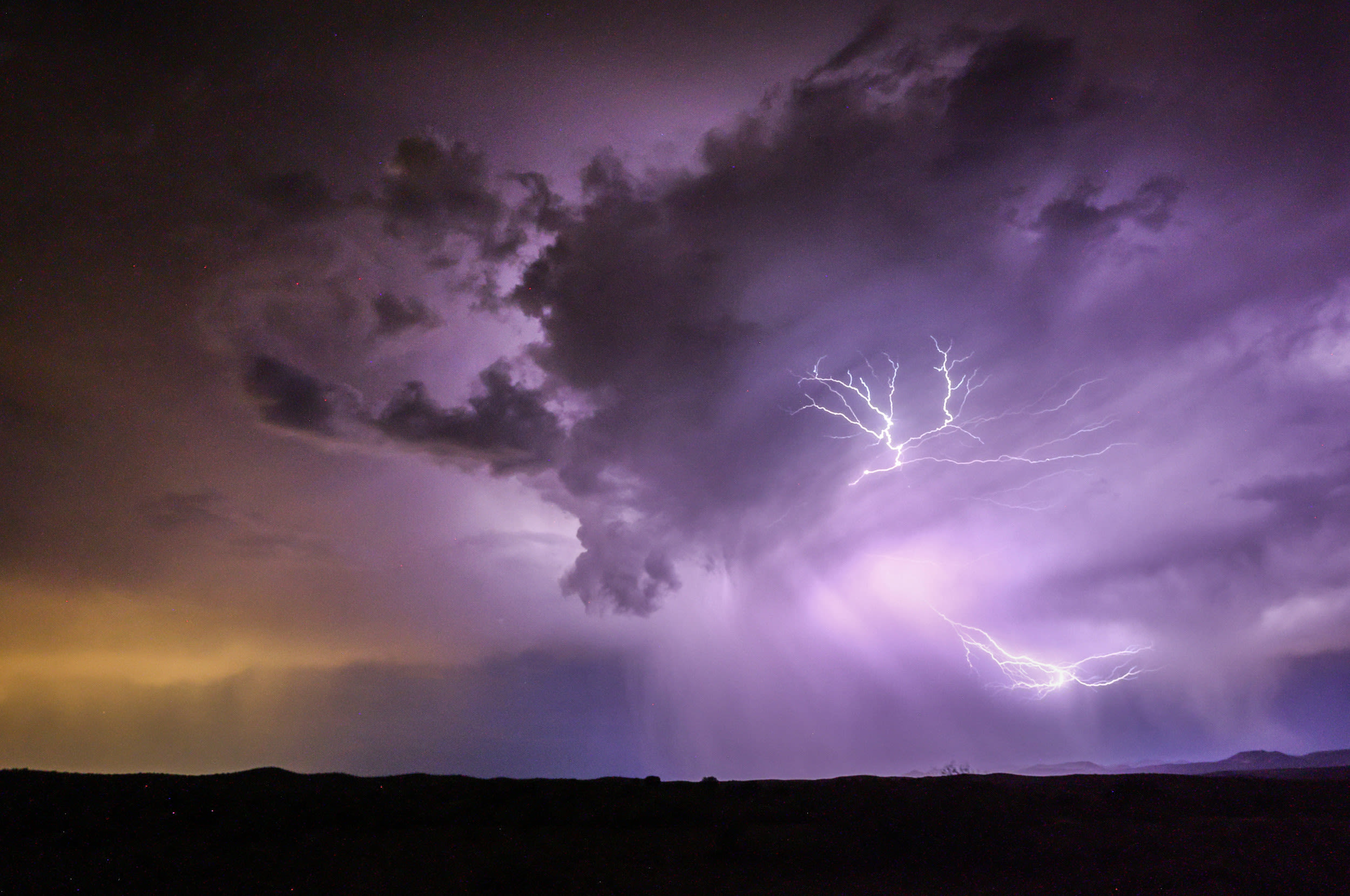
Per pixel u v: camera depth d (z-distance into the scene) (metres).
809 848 15.34
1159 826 16.08
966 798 17.72
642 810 17.28
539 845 15.27
